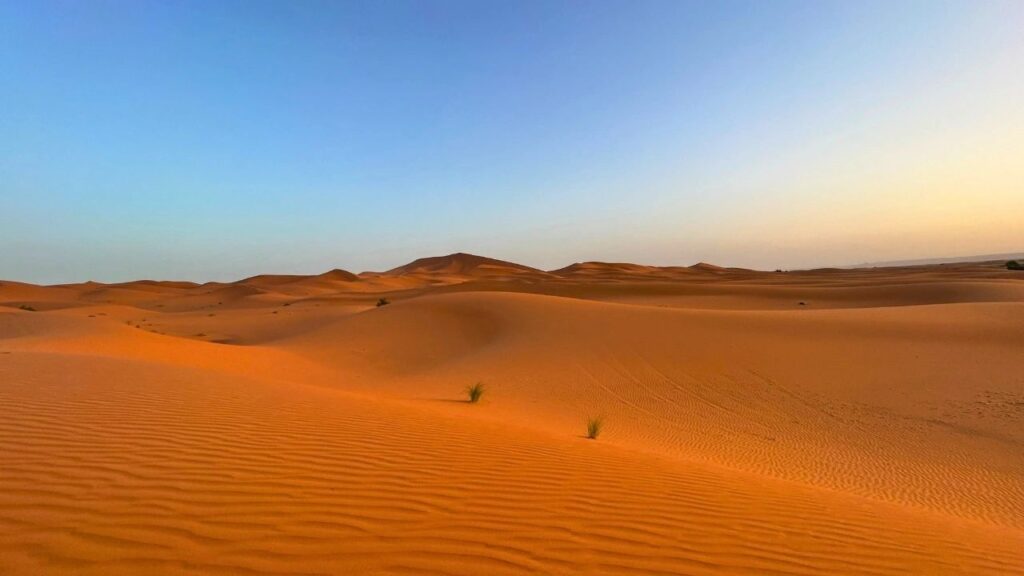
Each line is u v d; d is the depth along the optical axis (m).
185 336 48.69
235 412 7.38
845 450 14.02
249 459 5.40
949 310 33.34
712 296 69.94
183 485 4.56
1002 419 15.97
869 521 6.00
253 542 3.70
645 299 70.19
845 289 65.56
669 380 22.11
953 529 6.39
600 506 5.21
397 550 3.83
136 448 5.45
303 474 5.12
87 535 3.58
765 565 4.34
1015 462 13.07
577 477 6.12
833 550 4.84
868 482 11.14
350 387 21.92
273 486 4.74
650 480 6.46
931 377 20.53
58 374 9.45
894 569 4.61
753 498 6.27
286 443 6.09
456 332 36.25
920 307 35.56
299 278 157.12
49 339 24.92
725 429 15.99
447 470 5.75
